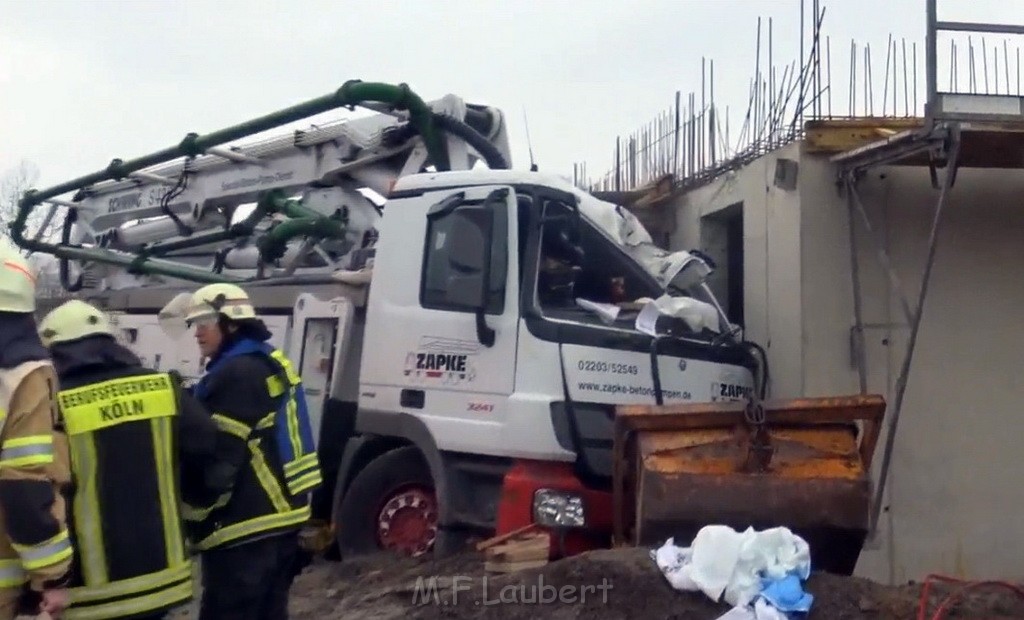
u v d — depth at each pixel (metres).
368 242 8.86
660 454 5.90
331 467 7.77
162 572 4.07
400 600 5.99
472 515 6.66
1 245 3.73
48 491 3.60
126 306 10.37
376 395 7.16
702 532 5.41
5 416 3.59
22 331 3.69
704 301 7.73
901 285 8.50
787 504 5.84
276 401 4.82
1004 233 8.63
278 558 4.84
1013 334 8.56
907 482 8.38
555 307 6.68
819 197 8.43
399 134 8.60
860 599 5.37
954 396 8.48
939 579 6.01
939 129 7.26
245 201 10.07
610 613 5.30
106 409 4.00
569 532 6.37
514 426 6.38
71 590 3.90
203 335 4.92
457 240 6.83
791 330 8.45
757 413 5.95
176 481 4.20
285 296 8.39
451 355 6.77
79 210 11.84
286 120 8.80
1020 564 8.38
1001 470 8.45
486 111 8.91
